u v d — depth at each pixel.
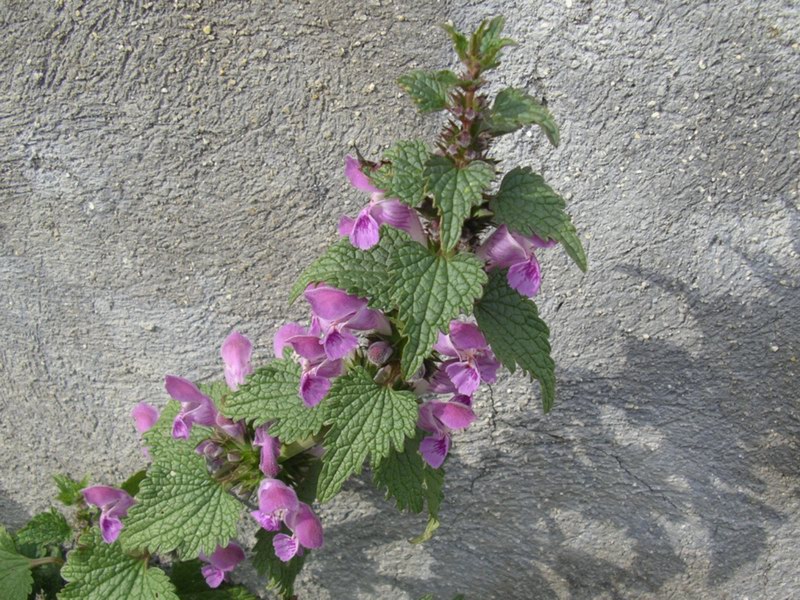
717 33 0.33
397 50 0.34
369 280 0.25
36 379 0.41
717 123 0.34
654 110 0.34
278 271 0.38
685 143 0.34
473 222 0.25
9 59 0.36
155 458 0.33
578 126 0.34
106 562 0.34
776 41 0.33
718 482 0.39
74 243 0.38
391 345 0.27
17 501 0.44
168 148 0.36
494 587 0.42
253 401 0.29
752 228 0.35
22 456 0.42
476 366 0.26
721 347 0.36
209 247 0.38
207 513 0.30
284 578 0.35
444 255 0.24
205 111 0.36
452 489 0.40
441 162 0.23
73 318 0.39
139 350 0.40
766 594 0.41
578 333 0.37
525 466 0.40
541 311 0.37
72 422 0.41
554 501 0.40
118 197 0.37
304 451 0.32
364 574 0.43
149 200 0.37
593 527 0.40
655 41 0.33
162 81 0.35
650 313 0.36
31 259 0.39
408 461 0.30
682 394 0.37
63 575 0.33
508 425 0.39
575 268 0.36
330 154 0.36
